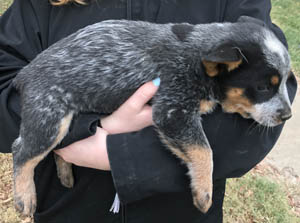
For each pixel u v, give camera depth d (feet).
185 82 1.28
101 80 1.29
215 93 1.31
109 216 1.53
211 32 1.32
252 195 2.63
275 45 1.29
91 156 1.20
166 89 1.27
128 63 1.29
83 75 1.29
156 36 1.32
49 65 1.30
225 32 1.31
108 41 1.31
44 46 1.46
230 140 1.25
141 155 1.18
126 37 1.32
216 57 1.17
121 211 1.50
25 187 1.38
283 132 3.22
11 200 2.38
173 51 1.30
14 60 1.43
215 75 1.29
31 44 1.45
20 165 1.34
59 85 1.28
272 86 1.28
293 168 2.91
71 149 1.23
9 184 2.49
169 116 1.25
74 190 1.50
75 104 1.30
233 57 1.17
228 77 1.28
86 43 1.31
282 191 2.72
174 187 1.22
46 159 1.50
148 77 1.28
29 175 1.38
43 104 1.27
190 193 1.49
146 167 1.18
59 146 1.28
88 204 1.51
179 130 1.26
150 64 1.28
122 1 1.43
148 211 1.50
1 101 1.32
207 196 1.29
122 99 1.30
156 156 1.19
